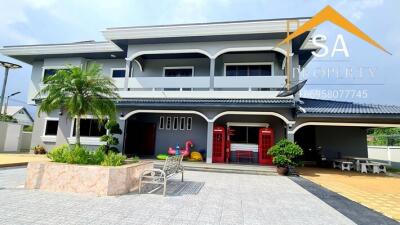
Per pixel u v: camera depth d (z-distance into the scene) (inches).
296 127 486.0
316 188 328.5
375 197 286.7
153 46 600.7
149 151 621.6
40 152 618.5
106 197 240.7
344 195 292.0
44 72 709.9
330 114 466.6
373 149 762.8
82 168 257.1
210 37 556.1
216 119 544.1
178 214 195.3
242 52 609.6
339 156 627.5
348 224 187.8
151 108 536.4
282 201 251.1
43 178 265.3
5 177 324.5
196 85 578.9
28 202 213.0
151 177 275.9
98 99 350.0
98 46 657.0
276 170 446.6
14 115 1631.4
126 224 168.6
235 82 558.9
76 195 243.4
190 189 292.0
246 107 493.0
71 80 336.2
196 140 601.0
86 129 593.6
